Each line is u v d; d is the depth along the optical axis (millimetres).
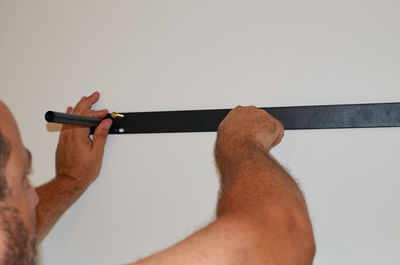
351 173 747
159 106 869
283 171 597
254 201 519
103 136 881
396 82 732
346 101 756
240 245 454
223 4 835
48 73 955
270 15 804
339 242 745
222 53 832
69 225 902
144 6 891
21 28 981
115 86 902
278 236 476
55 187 857
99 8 923
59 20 953
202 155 835
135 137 879
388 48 739
